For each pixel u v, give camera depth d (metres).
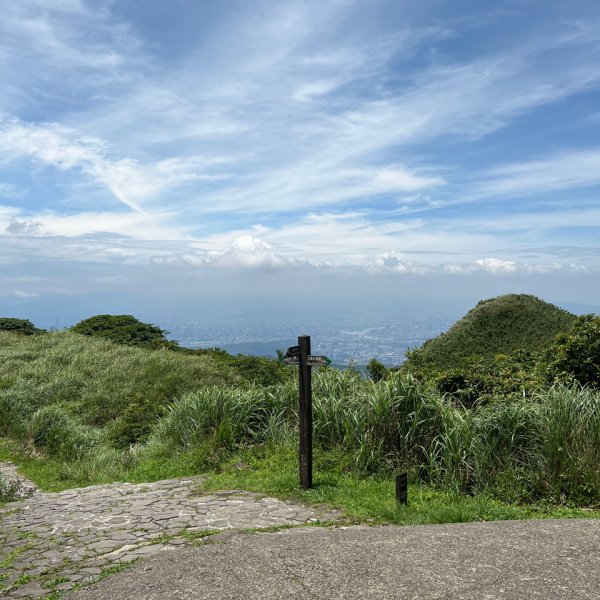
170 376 14.23
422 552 3.94
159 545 4.69
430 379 10.38
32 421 11.37
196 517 5.50
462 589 3.34
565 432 6.32
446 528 4.63
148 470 8.25
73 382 14.09
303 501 6.01
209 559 3.99
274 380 15.34
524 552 3.89
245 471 7.42
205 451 8.21
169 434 9.48
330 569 3.69
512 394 8.62
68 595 3.72
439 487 6.47
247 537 4.56
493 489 6.16
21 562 4.52
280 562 3.84
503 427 6.73
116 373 14.64
